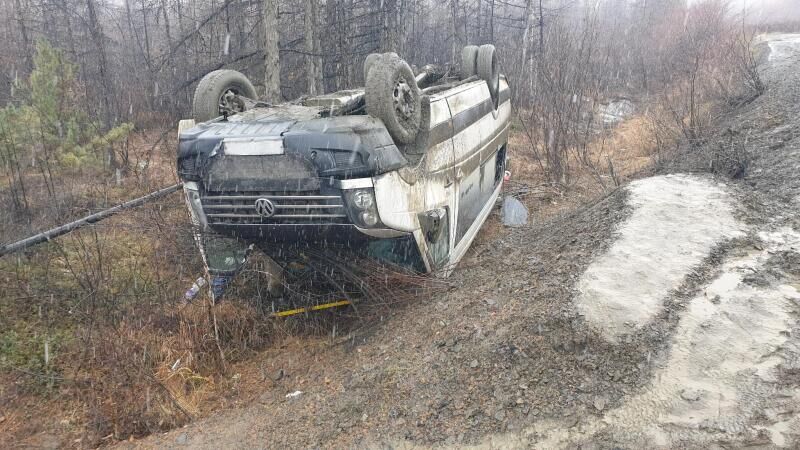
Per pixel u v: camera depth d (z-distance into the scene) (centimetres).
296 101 618
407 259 538
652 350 370
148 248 714
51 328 552
